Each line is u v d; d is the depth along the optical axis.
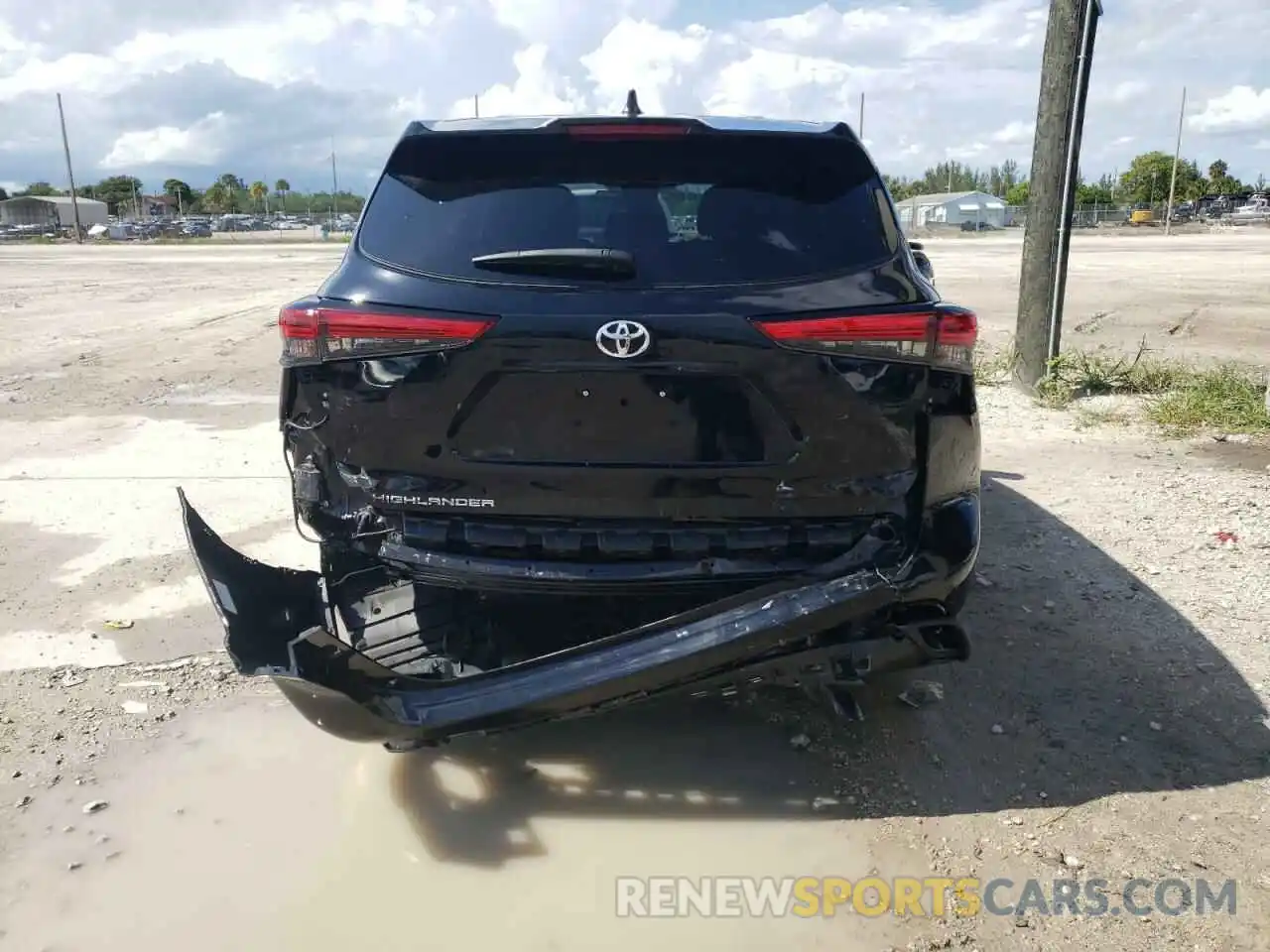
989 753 3.31
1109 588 4.58
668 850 2.86
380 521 2.91
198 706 3.61
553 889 2.71
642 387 2.70
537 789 3.13
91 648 4.04
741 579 2.78
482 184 2.98
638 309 2.67
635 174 2.97
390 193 3.03
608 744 3.37
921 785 3.15
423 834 2.92
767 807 3.04
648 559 2.80
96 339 12.34
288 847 2.85
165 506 5.77
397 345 2.73
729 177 2.96
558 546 2.80
